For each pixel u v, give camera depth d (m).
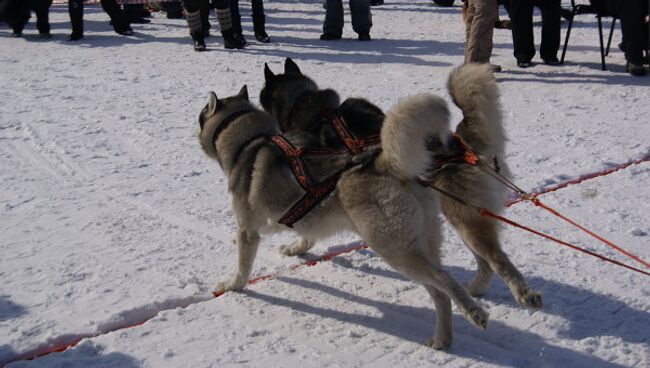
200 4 10.77
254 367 3.17
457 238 4.55
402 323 3.59
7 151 6.43
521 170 5.73
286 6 17.11
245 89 4.14
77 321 3.55
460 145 3.46
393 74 9.09
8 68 9.91
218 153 3.94
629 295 3.75
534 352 3.28
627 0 8.50
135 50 11.16
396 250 3.21
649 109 7.34
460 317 3.64
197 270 4.18
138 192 5.46
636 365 3.15
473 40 8.49
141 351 3.29
